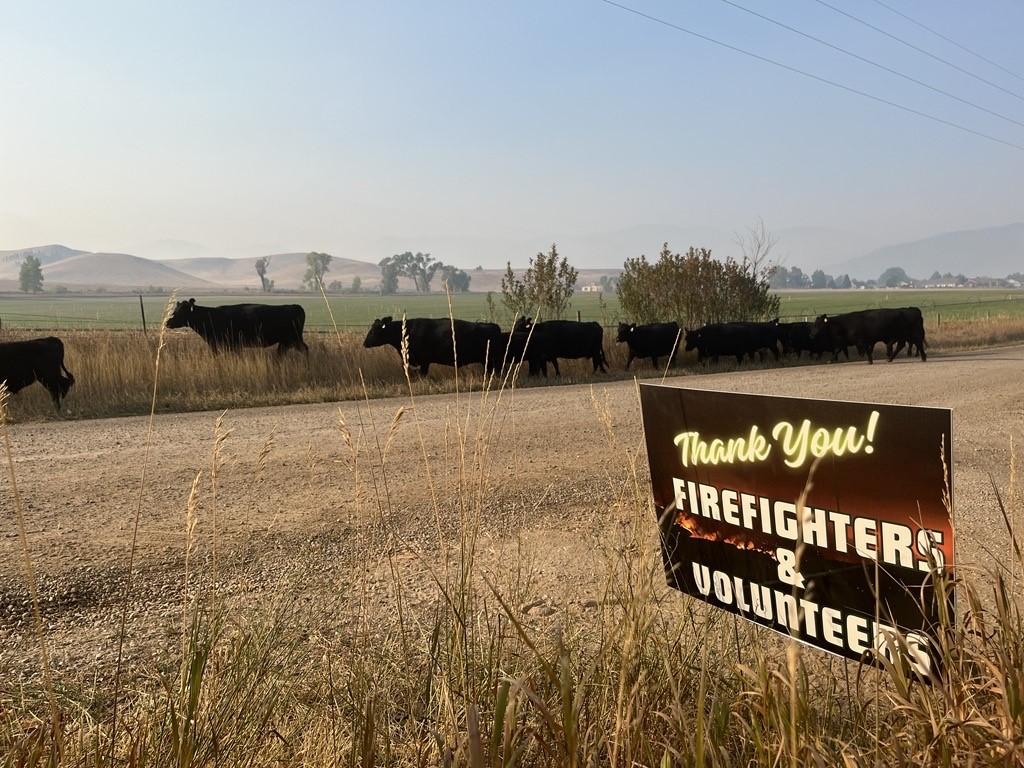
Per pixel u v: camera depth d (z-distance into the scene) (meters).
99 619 4.09
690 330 22.64
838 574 2.77
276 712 2.75
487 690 2.70
